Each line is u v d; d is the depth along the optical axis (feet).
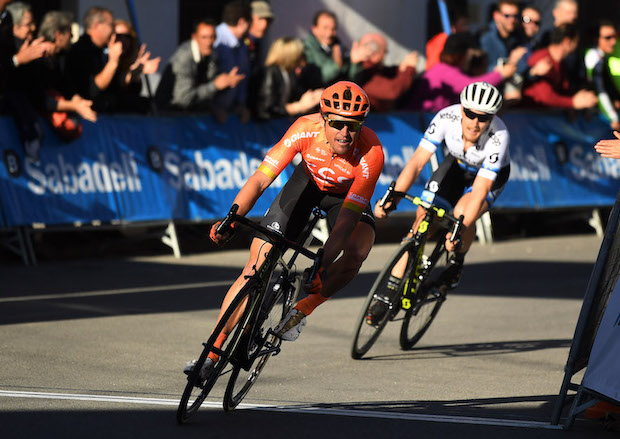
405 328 59.41
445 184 63.16
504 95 106.83
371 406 45.50
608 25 115.24
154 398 45.21
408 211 102.37
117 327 61.87
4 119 80.64
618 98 115.96
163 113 90.58
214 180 92.73
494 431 41.32
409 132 102.83
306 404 45.50
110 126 86.84
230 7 91.50
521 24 110.42
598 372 41.47
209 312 68.18
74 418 40.70
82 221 83.97
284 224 46.96
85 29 84.84
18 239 81.76
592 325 42.83
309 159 46.91
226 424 41.14
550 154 112.98
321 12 95.91
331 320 68.28
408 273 57.67
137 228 94.32
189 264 87.04
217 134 93.20
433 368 55.11
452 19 132.36
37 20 106.32
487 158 60.75
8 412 41.11
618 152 43.91
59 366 50.96
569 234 118.11
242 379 45.14
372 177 46.52
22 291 71.77
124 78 87.15
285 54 93.50
